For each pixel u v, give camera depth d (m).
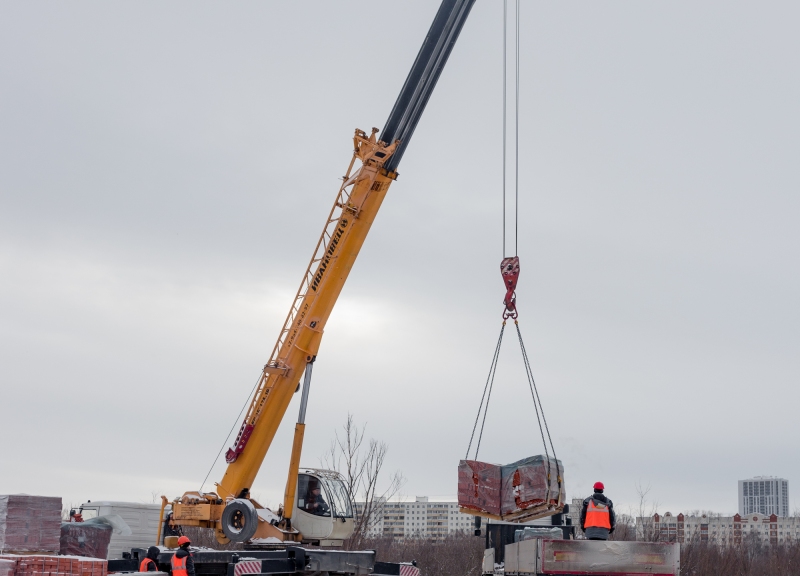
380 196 22.89
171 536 23.25
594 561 15.44
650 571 15.43
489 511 18.66
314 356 23.20
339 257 22.97
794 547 75.69
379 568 21.39
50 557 15.09
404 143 22.67
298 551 19.98
